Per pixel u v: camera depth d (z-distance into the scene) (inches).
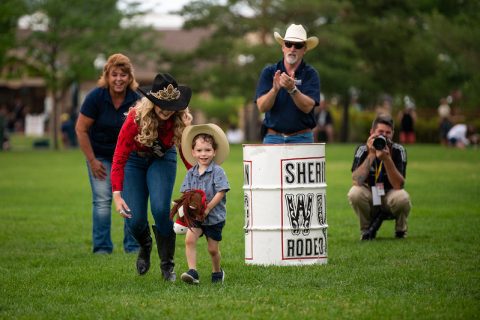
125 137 647.1
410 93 3850.9
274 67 808.3
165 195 650.2
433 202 1227.2
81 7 3174.2
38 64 3218.5
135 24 3326.8
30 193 1448.1
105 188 834.2
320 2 3398.1
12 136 3954.2
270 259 722.2
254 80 3454.7
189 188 641.0
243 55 3432.6
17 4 3029.0
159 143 645.9
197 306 568.4
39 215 1142.3
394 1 3737.7
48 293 630.5
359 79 3486.7
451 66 3833.7
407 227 935.7
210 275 688.4
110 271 717.3
